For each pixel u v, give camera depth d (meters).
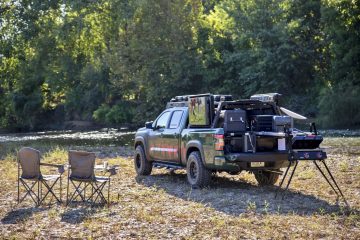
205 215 10.26
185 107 14.70
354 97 44.12
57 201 11.95
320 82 50.41
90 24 56.59
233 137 12.63
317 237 8.50
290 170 16.56
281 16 50.12
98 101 66.19
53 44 57.47
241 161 12.40
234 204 11.31
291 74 49.91
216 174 16.06
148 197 12.39
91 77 63.44
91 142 37.31
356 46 45.88
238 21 50.59
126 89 56.62
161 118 15.70
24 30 53.00
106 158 22.28
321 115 45.47
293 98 49.00
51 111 70.19
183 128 14.38
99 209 10.99
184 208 10.95
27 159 11.60
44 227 9.55
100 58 60.81
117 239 8.60
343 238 8.40
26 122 68.75
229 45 53.16
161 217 10.13
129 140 38.50
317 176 15.25
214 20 53.53
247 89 49.81
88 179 11.33
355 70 46.47
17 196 12.78
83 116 68.19
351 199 11.72
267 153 12.47
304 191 12.88
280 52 47.62
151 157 16.02
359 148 24.86
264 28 49.06
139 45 52.28
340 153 22.55
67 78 65.31
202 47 53.34
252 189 13.28
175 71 51.62
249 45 51.19
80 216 10.34
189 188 13.58
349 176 15.12
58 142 38.12
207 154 13.04
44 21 54.72
